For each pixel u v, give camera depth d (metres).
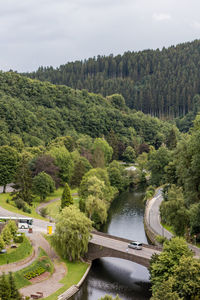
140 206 150.12
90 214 114.12
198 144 96.31
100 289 77.12
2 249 77.88
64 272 81.44
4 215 107.19
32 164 154.25
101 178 143.38
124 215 135.62
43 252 85.69
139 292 76.25
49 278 77.38
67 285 75.56
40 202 142.12
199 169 96.56
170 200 94.50
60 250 90.44
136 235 111.12
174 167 127.62
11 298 57.19
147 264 78.25
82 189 130.50
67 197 114.44
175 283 58.88
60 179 161.00
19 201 121.75
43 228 101.62
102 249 86.75
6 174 137.88
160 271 65.00
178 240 68.75
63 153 169.75
